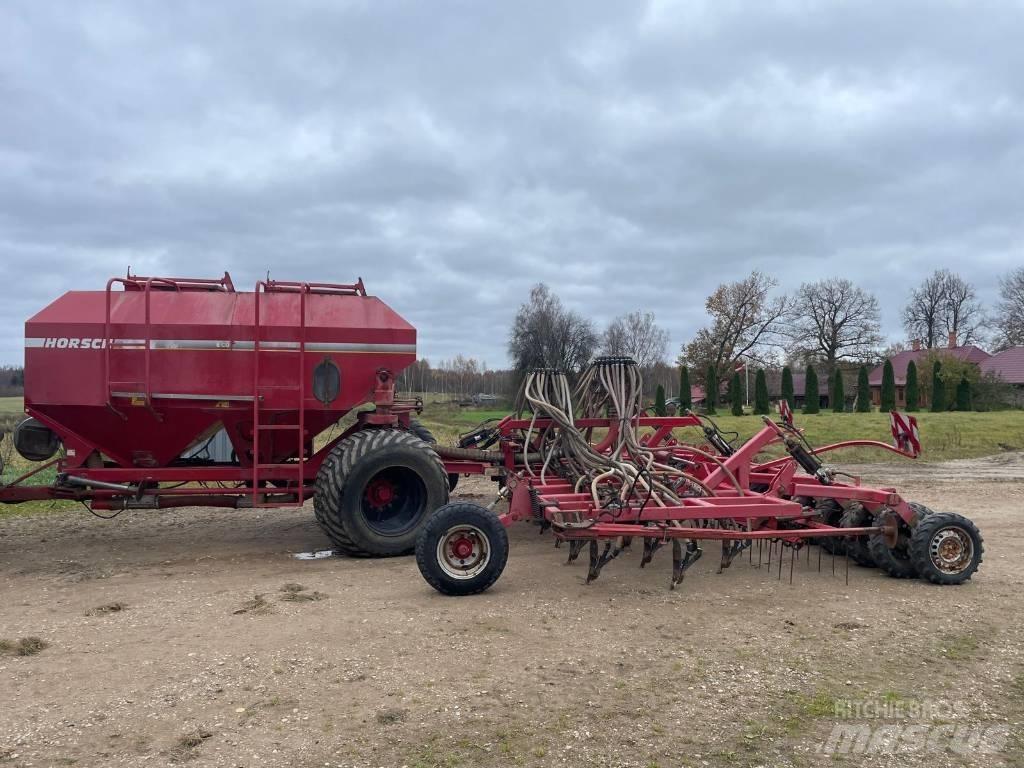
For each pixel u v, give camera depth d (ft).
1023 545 27.09
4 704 12.89
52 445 25.82
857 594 20.12
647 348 204.85
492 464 28.17
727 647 15.85
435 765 10.91
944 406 148.77
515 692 13.43
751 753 11.35
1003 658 15.37
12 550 26.12
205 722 12.21
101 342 23.88
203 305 24.67
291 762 10.96
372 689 13.55
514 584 20.94
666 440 30.01
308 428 25.88
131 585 21.20
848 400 201.36
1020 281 211.82
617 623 17.42
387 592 20.16
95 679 14.01
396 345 25.50
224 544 27.12
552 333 168.14
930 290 227.20
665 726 12.18
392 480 25.11
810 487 21.61
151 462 25.54
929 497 40.29
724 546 22.24
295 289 25.64
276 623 17.38
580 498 21.03
